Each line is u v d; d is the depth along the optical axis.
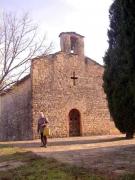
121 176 8.64
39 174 9.98
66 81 32.16
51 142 23.08
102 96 33.53
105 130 33.06
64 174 9.55
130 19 11.19
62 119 31.30
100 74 33.91
